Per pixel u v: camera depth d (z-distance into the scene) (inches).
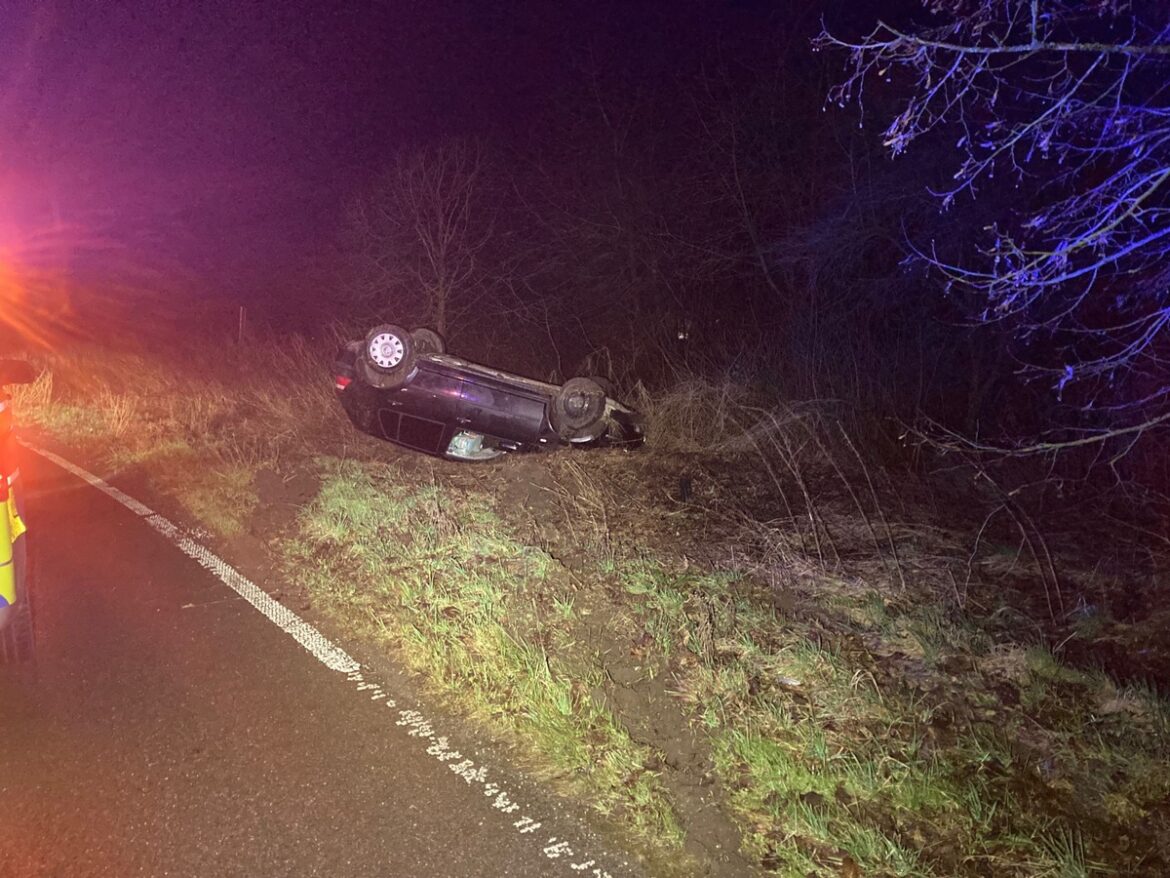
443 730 173.6
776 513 299.9
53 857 136.6
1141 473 306.3
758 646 204.1
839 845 142.9
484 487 319.3
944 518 291.3
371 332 327.9
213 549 270.2
